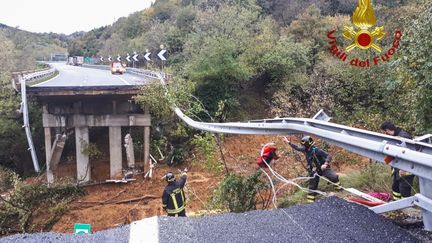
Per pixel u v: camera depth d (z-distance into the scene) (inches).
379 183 285.1
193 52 1195.3
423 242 143.3
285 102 758.5
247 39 1109.1
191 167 852.0
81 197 775.1
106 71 1801.2
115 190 856.9
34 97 925.2
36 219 501.7
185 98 685.9
